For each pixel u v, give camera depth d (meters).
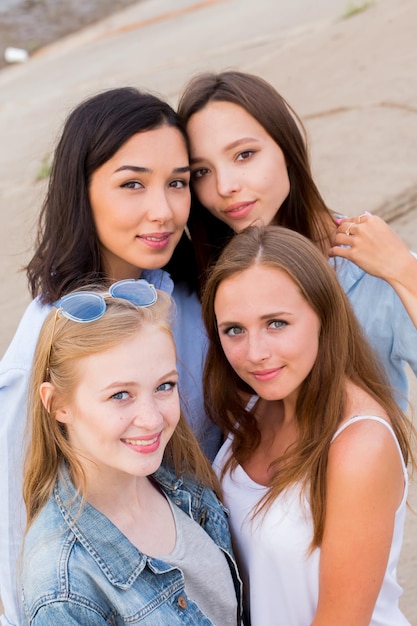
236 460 2.32
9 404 2.24
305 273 2.05
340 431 2.04
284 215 2.78
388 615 2.26
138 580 1.92
